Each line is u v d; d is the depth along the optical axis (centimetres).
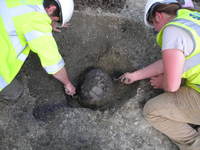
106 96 228
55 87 240
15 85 232
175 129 222
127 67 254
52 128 222
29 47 209
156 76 240
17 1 195
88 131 224
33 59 245
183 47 193
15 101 229
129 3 271
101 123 229
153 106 223
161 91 243
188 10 203
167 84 203
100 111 234
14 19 193
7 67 204
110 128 228
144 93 243
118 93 245
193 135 222
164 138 230
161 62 235
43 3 203
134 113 235
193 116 220
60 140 219
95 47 255
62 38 252
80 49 253
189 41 192
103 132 225
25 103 229
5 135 217
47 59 198
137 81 247
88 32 256
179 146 226
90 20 257
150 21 213
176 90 211
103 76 229
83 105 234
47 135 219
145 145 226
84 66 252
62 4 204
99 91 224
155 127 229
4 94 228
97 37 256
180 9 202
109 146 222
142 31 259
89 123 228
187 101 218
